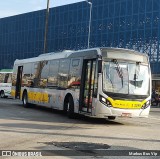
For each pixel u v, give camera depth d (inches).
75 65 714.8
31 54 2906.0
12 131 501.4
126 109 625.9
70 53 748.6
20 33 3034.0
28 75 983.6
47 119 687.1
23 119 667.4
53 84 810.8
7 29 3179.1
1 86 1546.5
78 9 2529.5
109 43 2309.3
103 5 2359.7
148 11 2111.2
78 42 2514.8
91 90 643.5
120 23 2255.2
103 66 627.8
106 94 618.2
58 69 794.8
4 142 411.5
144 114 644.7
